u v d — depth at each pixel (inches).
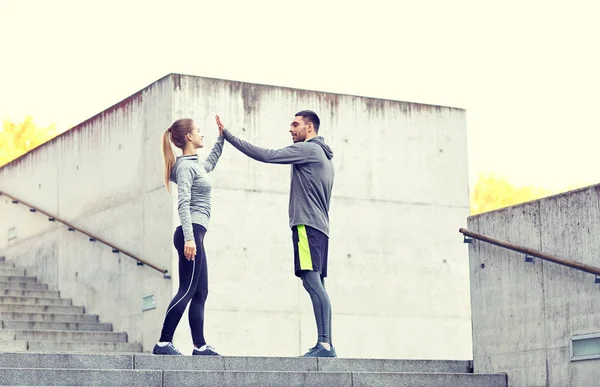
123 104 657.6
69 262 700.7
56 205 721.0
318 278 350.3
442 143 697.0
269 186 634.2
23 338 588.4
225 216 619.2
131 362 323.6
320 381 334.3
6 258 786.2
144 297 619.2
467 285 690.2
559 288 361.4
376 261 662.5
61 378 304.7
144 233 625.6
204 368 330.6
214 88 626.2
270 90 644.1
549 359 363.9
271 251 629.3
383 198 671.1
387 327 658.2
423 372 376.2
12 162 788.6
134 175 641.0
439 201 689.6
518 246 373.4
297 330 629.9
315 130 360.5
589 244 350.0
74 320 653.9
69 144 712.4
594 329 347.3
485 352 390.0
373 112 676.7
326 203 354.0
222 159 623.5
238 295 615.2
